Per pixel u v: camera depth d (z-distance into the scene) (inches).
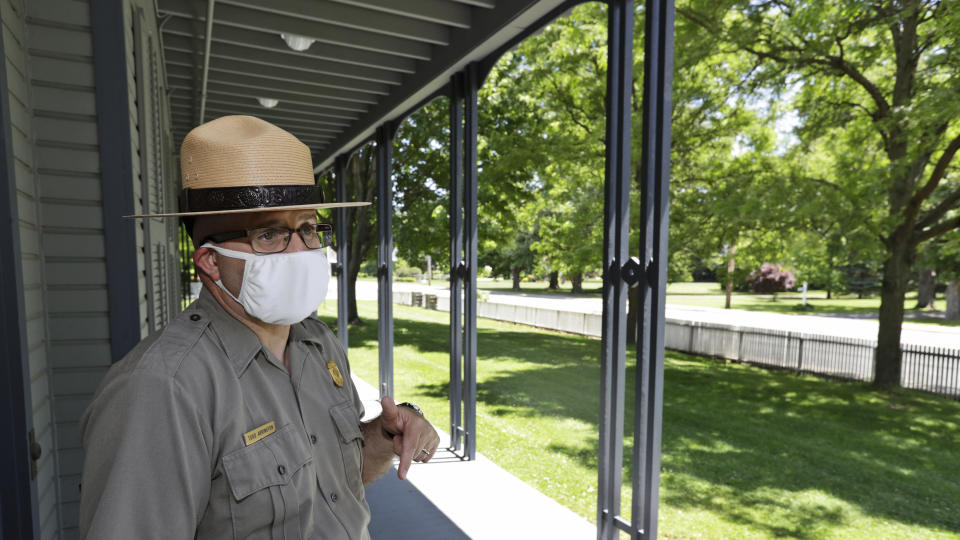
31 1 68.3
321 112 252.8
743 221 413.1
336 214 324.2
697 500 210.1
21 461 52.7
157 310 120.1
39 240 69.8
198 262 33.8
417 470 172.9
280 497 31.0
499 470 173.9
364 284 1674.5
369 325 712.4
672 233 497.0
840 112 423.8
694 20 429.4
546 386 398.9
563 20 518.3
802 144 438.9
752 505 206.2
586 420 310.2
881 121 339.3
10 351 52.1
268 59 185.2
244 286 33.1
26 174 66.0
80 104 72.1
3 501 51.9
